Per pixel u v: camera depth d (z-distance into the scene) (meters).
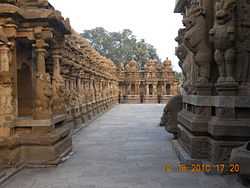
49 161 6.81
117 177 5.93
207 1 7.23
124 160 7.44
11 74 6.75
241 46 6.65
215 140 6.37
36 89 7.05
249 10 6.67
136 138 11.12
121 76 39.84
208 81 7.18
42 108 7.02
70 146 8.54
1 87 6.57
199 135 6.88
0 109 6.58
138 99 38.94
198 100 6.95
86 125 15.05
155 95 38.75
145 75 39.09
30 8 7.10
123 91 39.91
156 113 23.42
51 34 7.08
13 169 6.34
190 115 7.53
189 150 7.09
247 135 6.14
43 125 6.91
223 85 6.38
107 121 17.61
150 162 7.21
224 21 6.39
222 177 5.84
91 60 18.27
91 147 9.29
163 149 8.89
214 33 6.41
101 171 6.41
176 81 38.66
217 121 6.30
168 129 10.28
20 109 8.55
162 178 5.83
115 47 64.88
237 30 6.65
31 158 6.86
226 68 6.48
